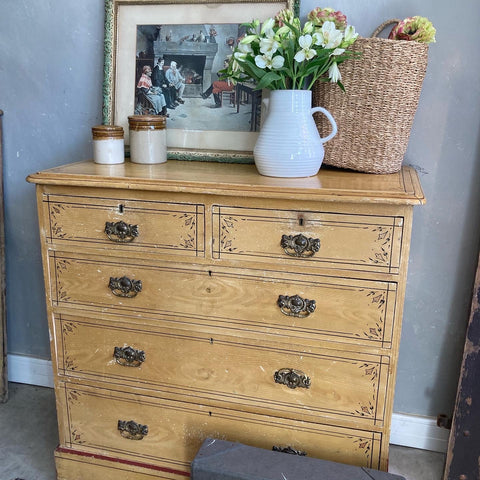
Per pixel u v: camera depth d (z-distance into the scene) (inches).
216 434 58.3
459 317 67.1
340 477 49.2
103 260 56.5
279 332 52.8
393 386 51.1
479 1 57.4
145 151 62.7
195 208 51.7
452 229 64.7
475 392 63.2
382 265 48.2
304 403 54.2
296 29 51.1
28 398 83.3
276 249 50.5
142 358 58.2
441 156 62.9
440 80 60.7
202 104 65.6
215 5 63.4
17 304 84.2
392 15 60.4
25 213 79.5
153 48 66.4
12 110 75.4
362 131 55.6
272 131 53.2
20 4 70.7
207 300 54.2
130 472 62.1
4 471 68.1
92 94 71.7
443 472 67.7
